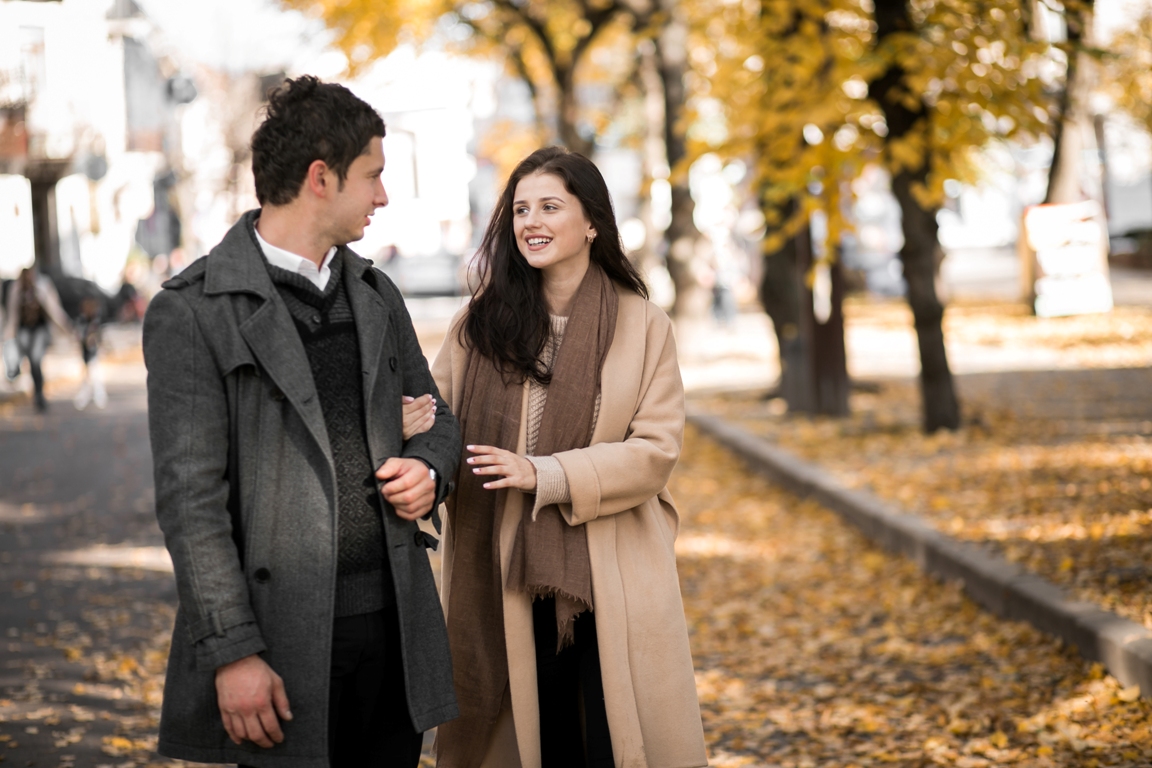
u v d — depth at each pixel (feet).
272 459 10.39
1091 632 20.90
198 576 9.87
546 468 12.19
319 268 11.00
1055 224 86.07
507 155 140.97
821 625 26.84
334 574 10.43
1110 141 140.56
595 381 12.85
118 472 50.29
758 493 42.91
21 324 71.87
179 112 161.79
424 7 88.84
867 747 18.98
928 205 44.80
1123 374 57.36
